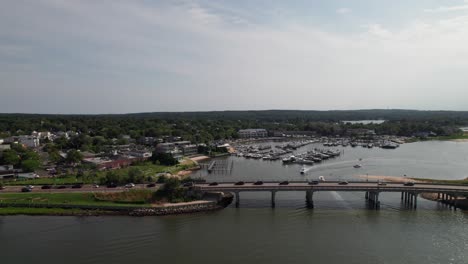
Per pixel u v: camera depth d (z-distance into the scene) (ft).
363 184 432.66
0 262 260.01
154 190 410.11
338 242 296.71
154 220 352.08
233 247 286.25
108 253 274.98
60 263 259.19
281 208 398.42
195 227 333.21
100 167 608.19
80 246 287.48
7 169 540.11
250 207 401.70
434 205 414.00
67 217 356.38
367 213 380.58
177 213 374.43
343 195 458.91
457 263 258.57
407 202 422.41
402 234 315.17
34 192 416.05
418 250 280.72
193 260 263.49
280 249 282.77
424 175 607.37
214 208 388.78
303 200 432.25
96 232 317.83
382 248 284.61
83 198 395.55
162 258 266.77
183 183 437.99
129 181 460.96
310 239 303.48
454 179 570.87
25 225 334.03
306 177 590.14
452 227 333.83
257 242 296.30
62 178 515.91
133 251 278.87
